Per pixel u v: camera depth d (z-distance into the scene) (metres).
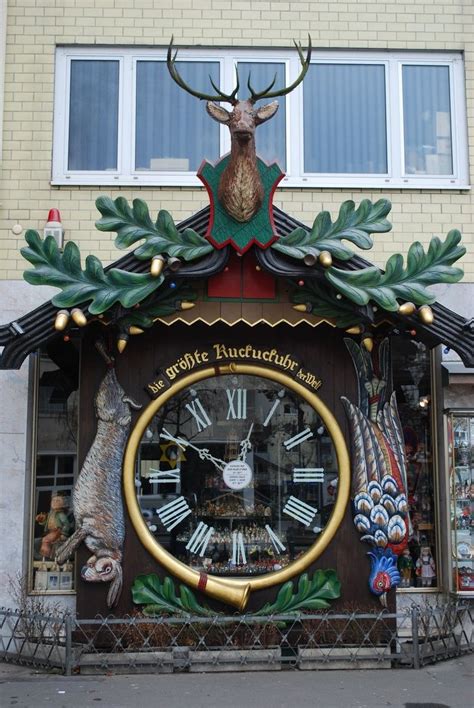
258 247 8.49
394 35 10.73
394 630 8.97
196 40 10.63
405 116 10.75
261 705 7.51
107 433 9.06
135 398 9.16
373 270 8.38
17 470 9.77
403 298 8.38
